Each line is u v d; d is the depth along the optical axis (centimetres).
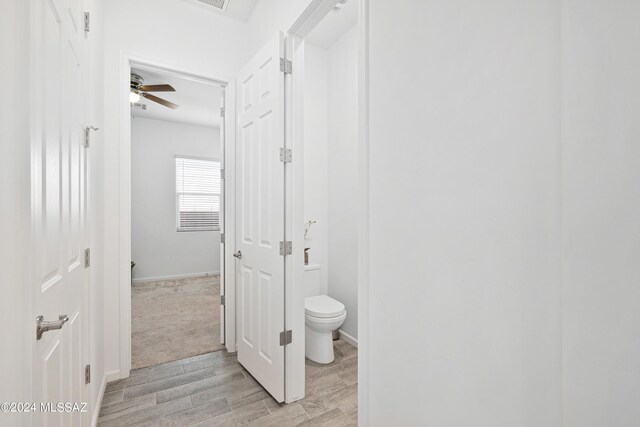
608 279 51
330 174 292
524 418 68
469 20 79
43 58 79
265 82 191
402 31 100
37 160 73
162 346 255
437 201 88
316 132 289
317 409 172
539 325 65
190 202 547
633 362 49
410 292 97
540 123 65
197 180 554
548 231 63
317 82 290
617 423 50
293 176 183
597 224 53
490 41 74
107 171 200
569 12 56
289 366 178
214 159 571
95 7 162
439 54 87
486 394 76
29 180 66
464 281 81
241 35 255
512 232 70
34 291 70
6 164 60
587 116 54
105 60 202
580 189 55
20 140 64
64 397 102
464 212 81
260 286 196
